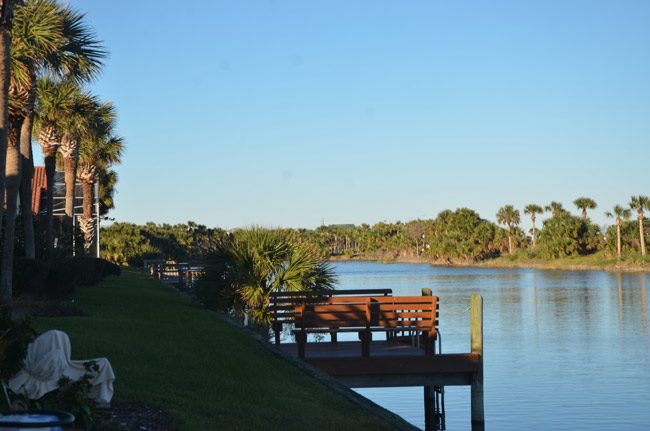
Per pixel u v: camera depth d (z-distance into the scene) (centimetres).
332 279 2412
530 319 4625
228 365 1323
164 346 1411
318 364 1520
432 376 1534
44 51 2119
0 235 2297
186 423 870
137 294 2814
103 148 4581
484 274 11700
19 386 773
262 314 2334
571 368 2706
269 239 2386
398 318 1595
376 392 2277
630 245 12862
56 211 4631
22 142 2361
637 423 1805
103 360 840
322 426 1007
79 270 2255
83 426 765
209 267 2461
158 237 10075
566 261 13538
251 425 939
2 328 781
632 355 3042
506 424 1816
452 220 17888
